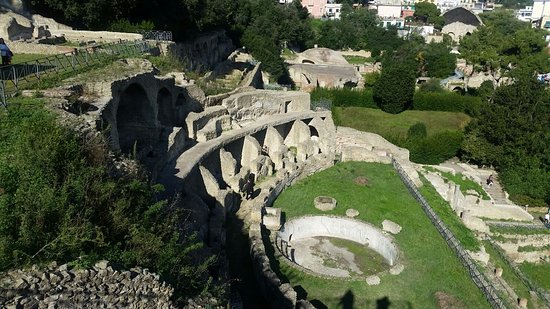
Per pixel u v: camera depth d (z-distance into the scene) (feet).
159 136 100.53
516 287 99.50
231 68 198.59
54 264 37.52
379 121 196.75
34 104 61.98
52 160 44.83
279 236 89.97
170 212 59.88
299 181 120.16
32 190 41.98
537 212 139.74
